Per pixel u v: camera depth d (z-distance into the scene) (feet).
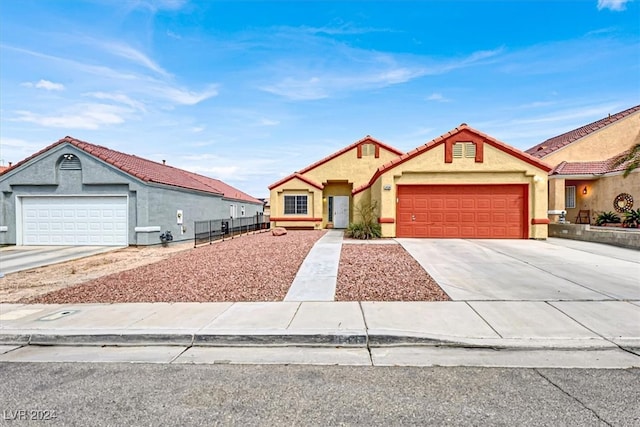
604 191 60.59
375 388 11.51
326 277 26.21
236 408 10.44
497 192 48.16
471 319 17.29
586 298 20.57
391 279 25.25
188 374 12.77
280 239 51.80
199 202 67.56
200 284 25.00
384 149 76.95
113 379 12.46
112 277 27.91
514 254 35.42
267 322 17.12
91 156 51.19
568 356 13.83
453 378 12.14
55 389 11.77
